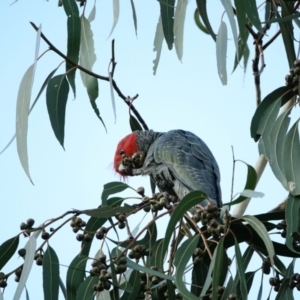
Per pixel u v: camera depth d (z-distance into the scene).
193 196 7.76
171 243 8.75
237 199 7.77
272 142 8.38
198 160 11.14
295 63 8.34
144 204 8.37
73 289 8.34
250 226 8.57
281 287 8.25
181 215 7.73
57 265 8.09
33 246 7.66
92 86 10.05
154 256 8.58
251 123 8.48
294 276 8.26
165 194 8.41
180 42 9.94
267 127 8.44
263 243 8.63
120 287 7.60
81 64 10.16
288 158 8.29
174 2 9.73
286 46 9.16
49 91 9.20
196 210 8.63
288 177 8.23
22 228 7.95
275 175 8.26
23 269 7.49
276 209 9.45
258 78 10.34
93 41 10.16
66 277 8.37
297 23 9.24
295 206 8.12
